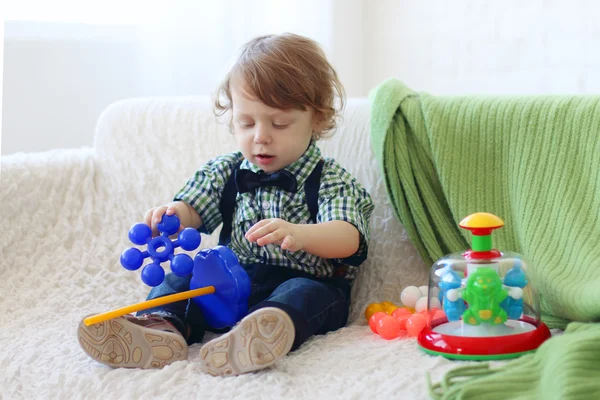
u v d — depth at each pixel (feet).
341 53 6.94
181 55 6.41
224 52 6.53
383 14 7.03
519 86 5.98
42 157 5.05
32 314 4.31
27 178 4.82
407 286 4.52
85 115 6.50
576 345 2.87
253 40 4.32
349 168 4.88
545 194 4.07
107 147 5.14
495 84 6.16
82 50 6.42
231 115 4.50
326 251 4.02
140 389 3.17
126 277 4.74
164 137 5.13
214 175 4.50
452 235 4.41
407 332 3.87
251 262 4.27
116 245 4.87
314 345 3.64
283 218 4.30
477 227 3.54
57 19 6.24
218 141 5.08
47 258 4.75
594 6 5.40
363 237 4.23
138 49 6.47
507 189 4.24
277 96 3.98
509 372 2.95
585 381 2.70
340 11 6.88
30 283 4.60
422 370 3.21
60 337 3.90
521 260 3.66
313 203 4.31
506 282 3.54
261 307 3.46
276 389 3.08
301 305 3.57
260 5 6.60
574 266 3.83
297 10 6.68
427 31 6.66
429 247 4.42
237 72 4.08
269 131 4.07
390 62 7.04
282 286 3.79
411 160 4.47
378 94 4.57
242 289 3.77
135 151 5.11
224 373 3.31
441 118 4.39
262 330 3.24
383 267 4.59
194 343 3.91
